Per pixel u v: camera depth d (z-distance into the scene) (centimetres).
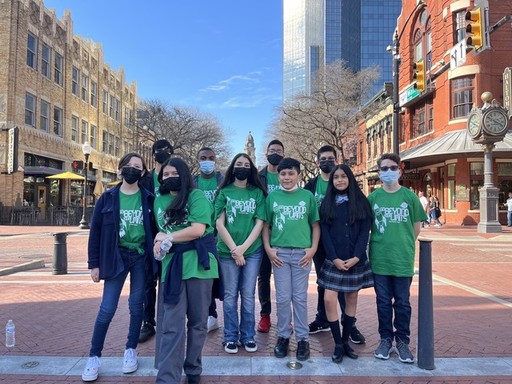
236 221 468
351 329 468
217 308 662
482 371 414
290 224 450
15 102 2398
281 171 457
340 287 441
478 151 2142
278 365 428
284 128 3566
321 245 486
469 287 810
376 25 7944
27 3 2512
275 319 597
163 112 3953
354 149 4384
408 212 445
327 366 426
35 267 1042
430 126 2720
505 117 1902
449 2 2436
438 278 902
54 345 486
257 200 473
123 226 418
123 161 422
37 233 1916
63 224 2481
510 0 2369
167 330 361
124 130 4412
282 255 454
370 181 3884
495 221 1961
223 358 446
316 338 521
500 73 2348
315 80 3175
